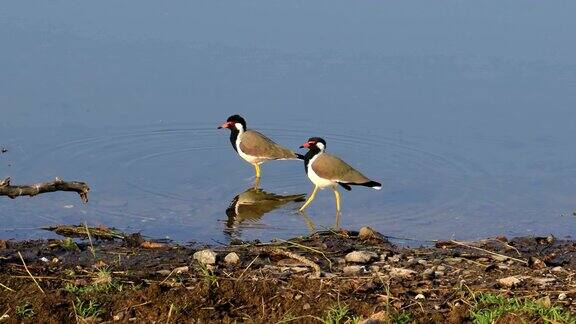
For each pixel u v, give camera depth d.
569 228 14.52
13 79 20.30
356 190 16.25
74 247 12.23
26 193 11.23
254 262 11.68
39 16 24.20
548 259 12.25
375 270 11.32
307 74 21.42
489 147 18.08
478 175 16.86
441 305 9.75
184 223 14.29
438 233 14.16
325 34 23.67
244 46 22.69
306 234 13.86
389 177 16.81
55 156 16.97
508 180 16.59
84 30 23.33
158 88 20.28
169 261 11.74
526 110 19.84
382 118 19.41
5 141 17.45
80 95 19.70
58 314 9.27
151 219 14.42
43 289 10.03
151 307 9.45
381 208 15.34
